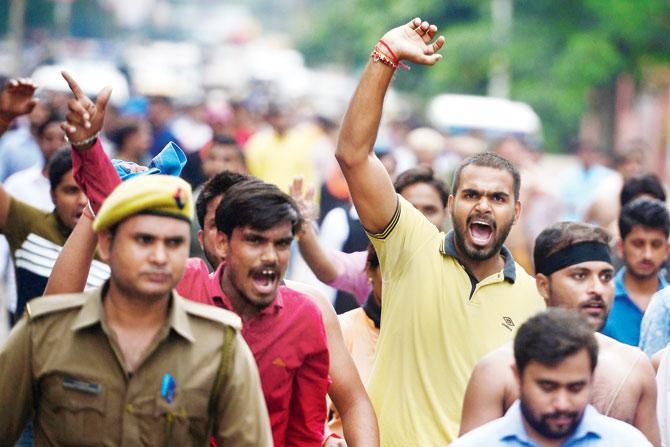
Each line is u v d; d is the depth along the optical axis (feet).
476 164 42.01
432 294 41.63
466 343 41.27
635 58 221.66
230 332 32.35
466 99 179.83
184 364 31.81
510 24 227.81
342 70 414.82
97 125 36.40
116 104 179.11
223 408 32.24
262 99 280.51
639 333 53.01
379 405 41.83
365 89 41.42
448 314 41.47
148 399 31.60
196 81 384.68
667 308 46.91
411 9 255.09
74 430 31.63
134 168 40.57
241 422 32.24
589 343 30.81
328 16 404.57
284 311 37.96
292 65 404.77
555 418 31.01
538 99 221.25
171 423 31.68
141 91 249.96
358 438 39.83
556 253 41.37
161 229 31.22
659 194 68.23
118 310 31.91
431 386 41.09
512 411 32.73
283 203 36.09
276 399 37.78
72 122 36.22
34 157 96.32
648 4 217.36
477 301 41.65
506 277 42.27
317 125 163.94
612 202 96.94
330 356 40.52
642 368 38.34
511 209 42.04
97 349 31.68
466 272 42.04
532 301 42.39
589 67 216.54
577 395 30.94
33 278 49.26
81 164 36.68
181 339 31.89
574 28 223.30
